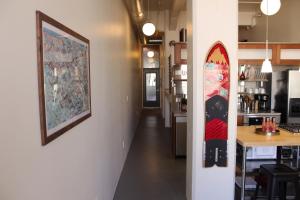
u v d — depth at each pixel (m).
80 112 1.94
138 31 8.75
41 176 1.29
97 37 2.60
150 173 4.27
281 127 3.65
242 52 5.46
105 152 2.95
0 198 0.95
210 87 2.93
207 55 2.90
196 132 2.97
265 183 3.03
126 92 5.36
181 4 5.88
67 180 1.68
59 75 1.51
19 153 1.09
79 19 1.98
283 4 5.84
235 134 3.00
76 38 1.84
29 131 1.17
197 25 2.88
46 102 1.33
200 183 3.02
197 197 3.02
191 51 3.04
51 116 1.39
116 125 3.85
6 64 1.00
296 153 3.78
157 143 6.23
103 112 2.87
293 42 5.51
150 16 7.91
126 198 3.39
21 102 1.10
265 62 3.77
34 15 1.23
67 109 1.64
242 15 7.22
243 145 2.87
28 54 1.17
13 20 1.05
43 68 1.29
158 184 3.83
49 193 1.39
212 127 2.96
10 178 1.02
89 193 2.24
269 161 3.66
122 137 4.57
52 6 1.46
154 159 5.02
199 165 3.00
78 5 1.96
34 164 1.22
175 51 5.37
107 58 3.16
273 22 6.31
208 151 2.98
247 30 7.78
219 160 2.98
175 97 5.99
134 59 7.86
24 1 1.14
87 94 2.14
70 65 1.71
